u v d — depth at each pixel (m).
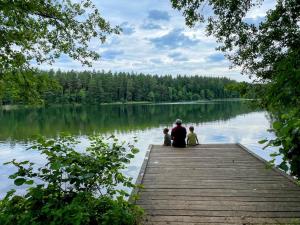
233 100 106.56
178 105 71.44
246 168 6.73
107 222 3.19
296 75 2.12
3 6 4.18
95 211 3.33
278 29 6.14
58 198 3.27
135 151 3.77
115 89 87.50
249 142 17.44
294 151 2.26
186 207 4.39
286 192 4.96
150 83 93.62
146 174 6.36
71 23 6.19
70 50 6.50
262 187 5.27
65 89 76.44
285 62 2.26
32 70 5.45
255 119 32.34
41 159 14.16
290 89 2.16
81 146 16.12
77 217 2.86
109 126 27.44
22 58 5.21
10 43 4.89
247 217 3.99
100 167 3.46
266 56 6.57
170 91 96.88
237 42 6.95
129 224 3.44
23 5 4.62
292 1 5.41
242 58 7.12
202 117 35.69
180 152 8.89
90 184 3.44
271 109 2.54
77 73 84.12
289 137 2.19
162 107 62.47
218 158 7.92
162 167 7.00
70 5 6.15
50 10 5.63
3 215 2.96
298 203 4.45
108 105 77.31
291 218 3.93
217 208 4.33
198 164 7.26
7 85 5.25
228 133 21.52
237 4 6.23
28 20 5.35
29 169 3.26
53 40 6.25
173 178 6.01
